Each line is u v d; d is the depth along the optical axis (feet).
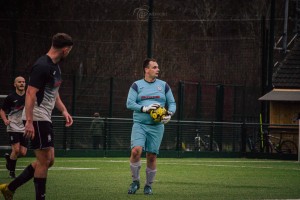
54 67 88.74
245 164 213.25
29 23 406.00
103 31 424.87
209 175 160.45
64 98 247.50
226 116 301.63
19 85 141.28
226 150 266.16
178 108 260.83
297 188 129.29
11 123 143.13
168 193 116.67
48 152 89.66
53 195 110.93
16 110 143.23
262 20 278.67
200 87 269.23
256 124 268.21
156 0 437.17
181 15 438.81
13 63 263.90
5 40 390.63
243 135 267.39
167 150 254.88
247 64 417.28
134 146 113.19
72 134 242.37
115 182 136.26
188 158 254.27
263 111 280.51
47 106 89.25
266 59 279.69
